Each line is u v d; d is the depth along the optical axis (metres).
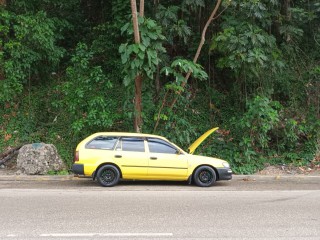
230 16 14.35
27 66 14.81
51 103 16.03
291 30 15.68
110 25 16.17
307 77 17.42
